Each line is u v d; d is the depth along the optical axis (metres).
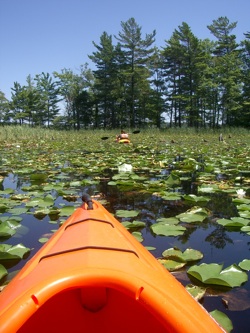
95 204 2.98
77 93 55.88
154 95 50.34
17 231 3.84
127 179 6.81
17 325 1.20
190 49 43.88
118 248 1.79
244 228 3.79
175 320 1.26
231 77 43.34
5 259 3.14
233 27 45.22
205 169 7.83
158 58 50.78
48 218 4.33
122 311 1.56
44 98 59.81
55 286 1.29
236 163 9.29
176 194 5.34
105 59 46.72
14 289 1.48
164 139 21.97
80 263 1.51
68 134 29.00
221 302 2.40
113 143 17.69
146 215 4.52
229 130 31.20
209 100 46.31
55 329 1.53
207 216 4.44
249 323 2.18
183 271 2.87
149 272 1.60
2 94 67.38
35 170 8.39
